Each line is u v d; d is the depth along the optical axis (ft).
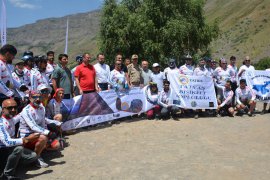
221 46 322.55
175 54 72.79
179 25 70.64
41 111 25.00
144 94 38.24
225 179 21.45
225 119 38.29
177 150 27.17
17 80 28.19
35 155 23.43
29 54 32.01
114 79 37.04
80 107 33.45
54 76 32.07
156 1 72.84
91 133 32.55
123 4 77.51
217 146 28.14
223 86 40.88
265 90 41.98
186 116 39.73
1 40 46.75
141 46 71.72
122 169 23.31
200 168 23.25
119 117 36.55
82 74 34.17
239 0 430.61
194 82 39.68
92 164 24.43
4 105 22.17
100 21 77.56
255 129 33.45
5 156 22.36
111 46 74.90
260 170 22.80
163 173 22.45
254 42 288.92
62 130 31.78
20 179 21.88
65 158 25.79
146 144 28.81
